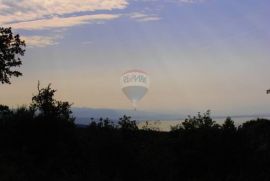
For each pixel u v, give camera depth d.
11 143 30.91
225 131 32.41
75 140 31.36
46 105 34.81
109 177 27.02
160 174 28.80
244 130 34.34
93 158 28.08
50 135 31.30
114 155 28.17
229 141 31.83
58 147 30.03
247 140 33.22
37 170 25.22
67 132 31.84
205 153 31.47
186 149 32.06
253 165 31.72
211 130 32.53
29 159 27.98
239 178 29.52
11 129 31.62
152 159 29.62
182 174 31.12
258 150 34.00
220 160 31.42
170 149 32.28
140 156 29.23
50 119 32.09
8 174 22.58
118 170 27.80
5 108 34.19
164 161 30.00
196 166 31.23
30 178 23.31
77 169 27.27
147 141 32.81
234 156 31.61
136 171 28.25
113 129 30.88
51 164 27.48
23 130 31.48
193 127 33.50
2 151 29.05
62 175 25.39
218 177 30.64
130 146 29.11
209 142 31.80
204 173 31.17
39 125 31.66
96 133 30.44
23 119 32.03
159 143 32.44
